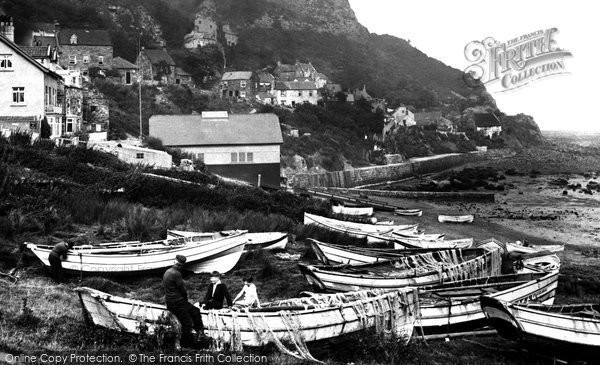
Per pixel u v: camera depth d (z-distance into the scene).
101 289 20.81
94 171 38.25
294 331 15.39
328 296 17.64
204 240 25.56
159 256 23.28
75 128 56.25
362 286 21.78
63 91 54.50
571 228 55.12
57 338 14.11
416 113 172.62
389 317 17.06
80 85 62.19
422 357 16.56
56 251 20.84
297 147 103.44
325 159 105.56
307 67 160.75
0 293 18.06
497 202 74.69
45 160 37.41
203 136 59.94
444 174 115.19
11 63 45.72
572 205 72.50
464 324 19.20
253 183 59.75
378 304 16.91
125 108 91.88
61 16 119.25
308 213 40.59
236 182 53.00
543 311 17.06
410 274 22.89
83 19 125.62
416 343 17.58
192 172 46.50
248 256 28.17
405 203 70.38
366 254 27.09
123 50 127.50
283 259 28.83
